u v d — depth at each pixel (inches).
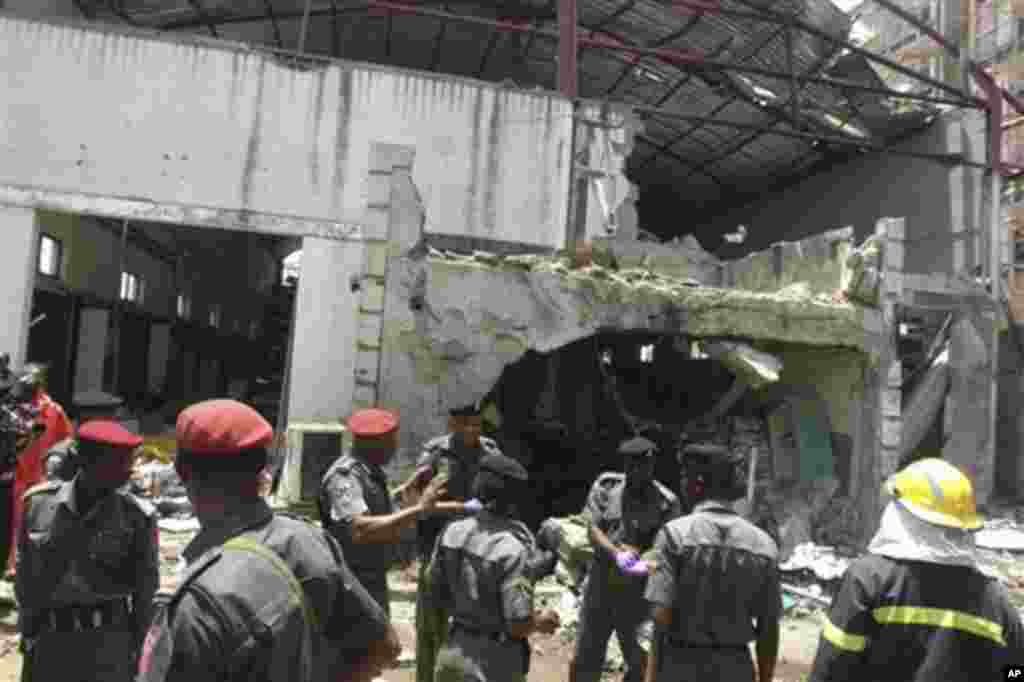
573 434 515.8
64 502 121.6
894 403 383.6
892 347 386.6
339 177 466.6
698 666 122.6
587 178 503.8
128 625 125.6
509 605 124.5
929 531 90.8
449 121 486.6
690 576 123.5
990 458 475.5
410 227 332.5
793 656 242.7
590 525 177.2
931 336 500.7
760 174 822.5
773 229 852.6
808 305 374.6
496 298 338.6
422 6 644.1
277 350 1133.7
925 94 619.8
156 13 606.5
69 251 569.6
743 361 373.1
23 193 425.7
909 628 88.3
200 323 912.3
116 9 592.7
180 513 347.9
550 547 175.0
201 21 625.9
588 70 722.8
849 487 390.9
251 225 453.4
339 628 78.0
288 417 441.1
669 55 514.9
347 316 457.7
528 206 496.1
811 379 429.1
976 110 595.8
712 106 706.8
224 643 65.1
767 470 411.2
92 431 119.5
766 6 546.6
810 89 628.7
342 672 78.9
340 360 452.8
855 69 597.0
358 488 147.2
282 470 365.4
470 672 126.1
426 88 484.1
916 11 748.0
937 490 91.0
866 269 380.8
